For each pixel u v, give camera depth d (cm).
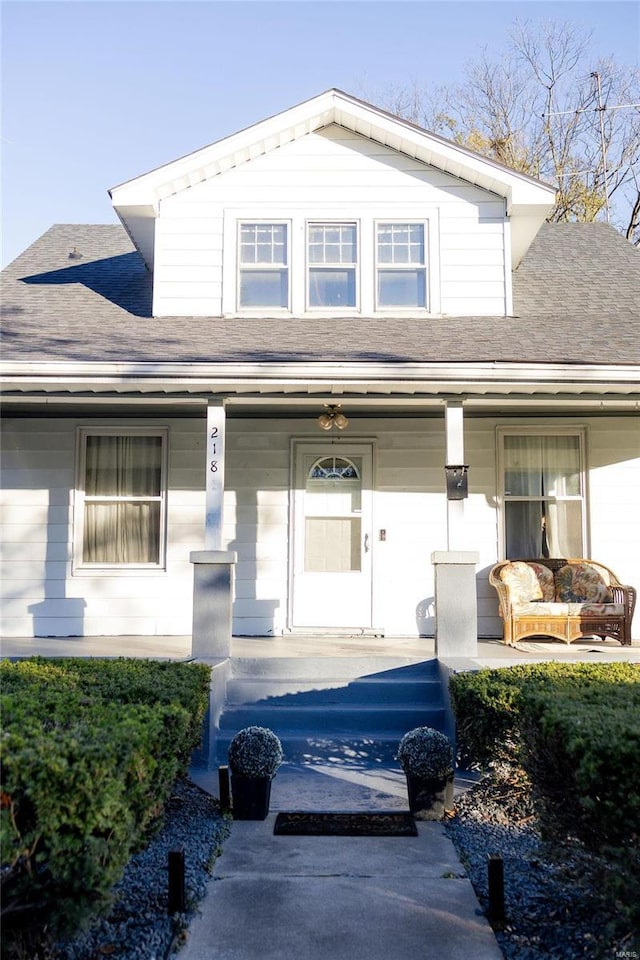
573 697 414
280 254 981
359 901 420
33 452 1009
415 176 980
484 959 361
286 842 504
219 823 538
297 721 733
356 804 580
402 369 784
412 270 980
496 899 397
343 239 985
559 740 364
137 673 558
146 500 1013
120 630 993
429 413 1009
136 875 448
